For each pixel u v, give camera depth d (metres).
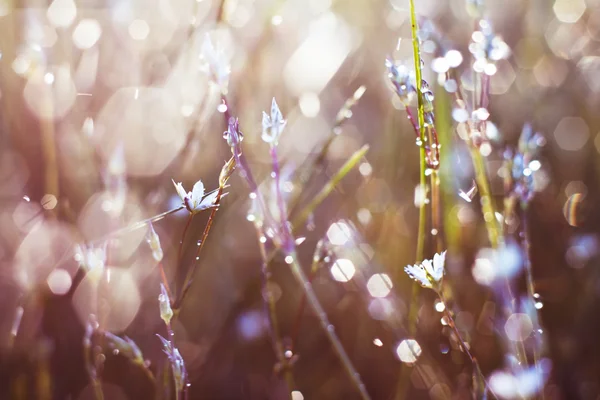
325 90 0.52
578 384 0.42
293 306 0.46
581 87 0.52
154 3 0.48
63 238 0.42
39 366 0.41
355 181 0.47
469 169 0.42
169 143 0.46
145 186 0.45
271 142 0.35
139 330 0.44
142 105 0.47
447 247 0.42
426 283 0.34
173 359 0.34
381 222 0.45
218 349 0.45
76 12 0.46
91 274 0.37
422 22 0.41
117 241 0.40
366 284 0.42
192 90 0.45
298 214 0.45
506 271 0.38
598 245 0.44
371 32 0.53
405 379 0.41
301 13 0.54
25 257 0.42
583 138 0.49
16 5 0.44
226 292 0.45
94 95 0.47
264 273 0.38
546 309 0.44
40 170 0.44
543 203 0.47
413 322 0.40
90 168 0.43
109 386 0.43
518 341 0.37
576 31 0.56
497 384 0.37
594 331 0.43
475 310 0.42
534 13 0.53
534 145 0.37
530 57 0.53
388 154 0.47
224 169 0.34
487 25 0.38
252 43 0.48
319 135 0.50
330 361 0.45
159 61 0.47
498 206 0.44
